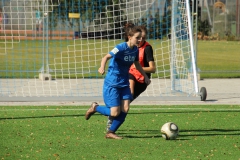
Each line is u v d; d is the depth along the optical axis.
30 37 84.06
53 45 76.44
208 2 90.69
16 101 34.62
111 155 20.45
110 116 24.03
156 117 29.20
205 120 28.33
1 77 50.22
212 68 57.00
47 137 23.78
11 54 69.25
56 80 47.56
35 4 56.19
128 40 22.80
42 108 32.25
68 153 20.75
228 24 89.88
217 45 81.88
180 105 33.66
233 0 90.25
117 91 23.03
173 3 39.47
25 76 50.72
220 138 23.78
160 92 39.94
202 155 20.55
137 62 23.52
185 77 45.22
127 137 23.89
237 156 20.48
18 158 19.91
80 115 29.67
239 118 29.02
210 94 39.09
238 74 53.88
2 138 23.48
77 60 63.94
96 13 60.28
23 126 26.34
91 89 41.62
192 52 37.31
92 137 23.83
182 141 23.05
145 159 19.84
